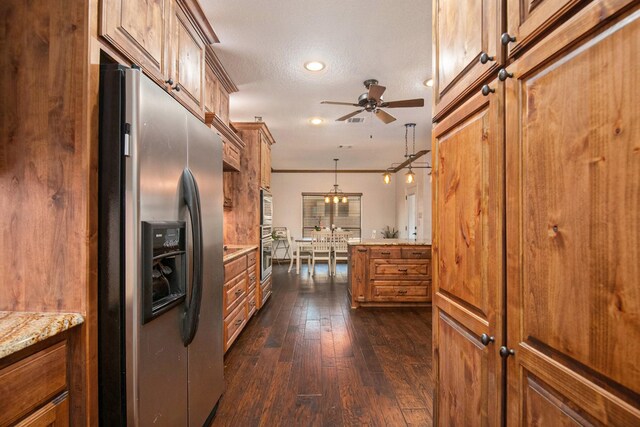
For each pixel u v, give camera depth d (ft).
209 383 5.88
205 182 5.61
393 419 6.26
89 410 3.51
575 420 2.16
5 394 2.70
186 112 4.89
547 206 2.42
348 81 11.46
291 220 31.65
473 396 3.45
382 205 31.76
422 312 13.75
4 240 3.57
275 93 12.48
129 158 3.66
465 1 3.62
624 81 1.83
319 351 9.51
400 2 7.34
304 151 23.26
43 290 3.53
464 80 3.64
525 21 2.65
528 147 2.62
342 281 20.48
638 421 1.73
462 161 3.69
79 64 3.56
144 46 4.72
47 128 3.56
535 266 2.55
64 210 3.54
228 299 8.95
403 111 14.48
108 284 3.66
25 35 3.60
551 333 2.38
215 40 8.34
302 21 8.02
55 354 3.25
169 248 4.30
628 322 1.80
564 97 2.26
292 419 6.24
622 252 1.84
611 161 1.91
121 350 3.65
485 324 3.19
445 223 4.18
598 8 1.99
